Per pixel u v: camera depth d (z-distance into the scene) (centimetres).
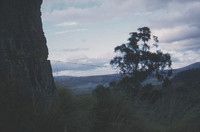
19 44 428
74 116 423
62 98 468
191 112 496
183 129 485
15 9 430
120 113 505
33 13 457
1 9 420
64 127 380
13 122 371
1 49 403
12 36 422
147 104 555
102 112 503
